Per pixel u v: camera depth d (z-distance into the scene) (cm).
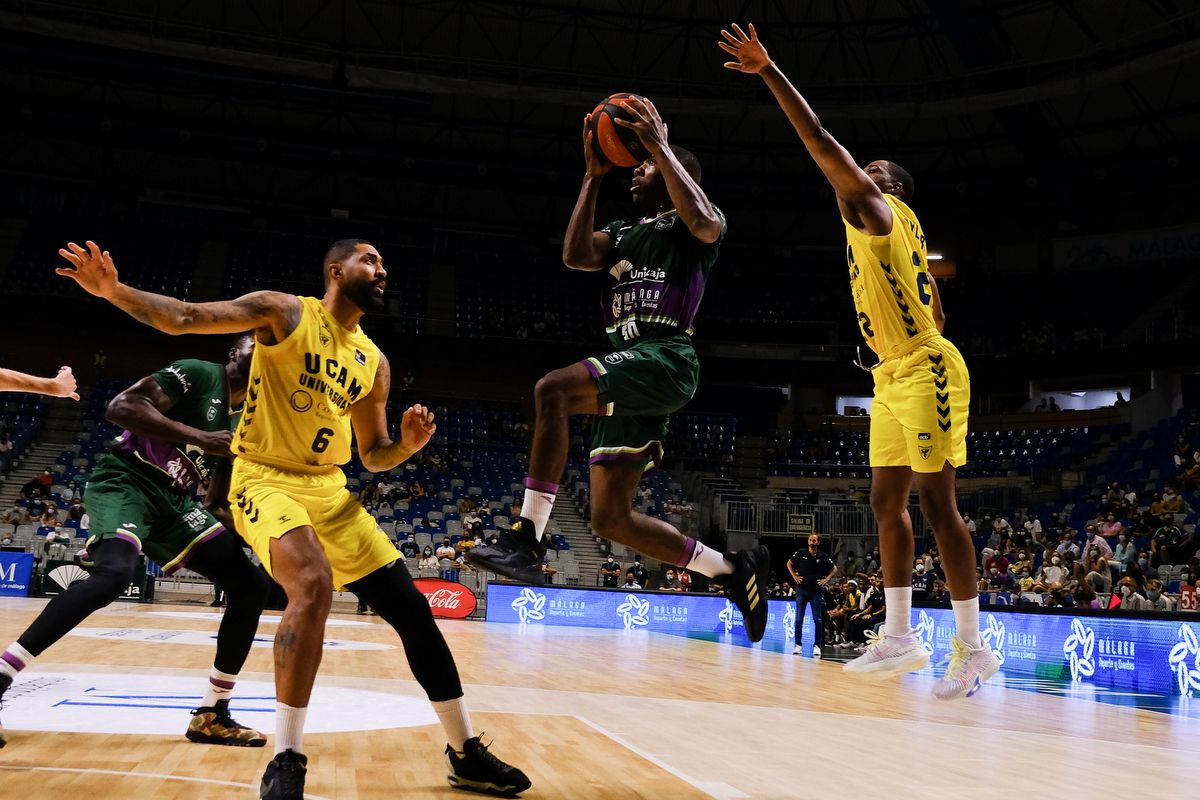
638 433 321
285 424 312
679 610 1619
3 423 2108
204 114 2528
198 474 410
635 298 322
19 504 1831
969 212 2611
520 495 2245
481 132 2586
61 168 2645
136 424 366
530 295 2844
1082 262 2608
